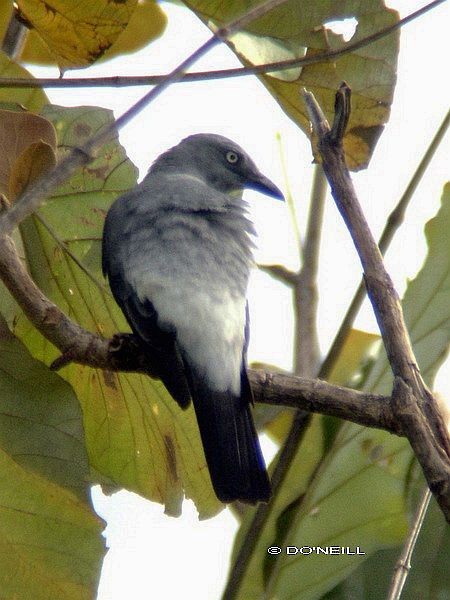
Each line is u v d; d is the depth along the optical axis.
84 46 9.61
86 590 8.72
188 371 8.76
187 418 10.70
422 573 8.90
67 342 8.73
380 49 9.96
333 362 8.91
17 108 9.18
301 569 8.85
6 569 8.70
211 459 8.55
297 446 8.61
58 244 10.20
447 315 9.02
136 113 5.46
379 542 8.93
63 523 8.76
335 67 9.95
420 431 6.76
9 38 10.89
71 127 9.85
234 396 8.67
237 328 8.95
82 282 10.38
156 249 9.11
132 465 10.99
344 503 9.07
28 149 7.76
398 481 9.16
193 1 9.39
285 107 10.26
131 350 8.88
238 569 8.14
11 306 10.05
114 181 10.24
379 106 10.17
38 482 8.77
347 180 7.70
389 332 7.20
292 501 9.13
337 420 9.39
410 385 7.00
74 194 10.16
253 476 8.51
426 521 9.05
